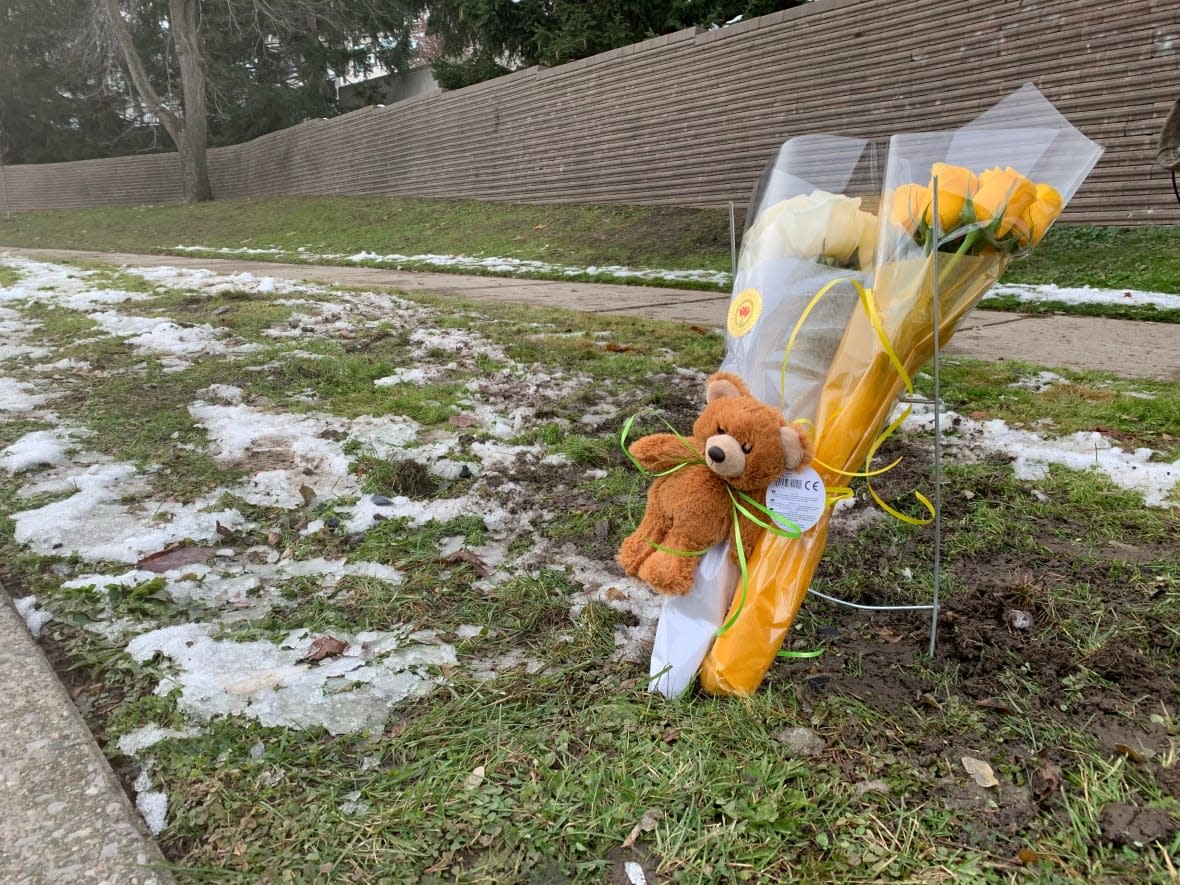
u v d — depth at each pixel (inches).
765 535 73.4
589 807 60.8
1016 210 69.2
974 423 152.1
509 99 674.2
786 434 66.5
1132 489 120.6
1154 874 53.8
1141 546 104.2
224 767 65.9
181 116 1254.3
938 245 69.1
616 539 108.7
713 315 282.0
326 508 119.5
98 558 103.0
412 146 792.9
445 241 581.9
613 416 160.7
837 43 451.5
